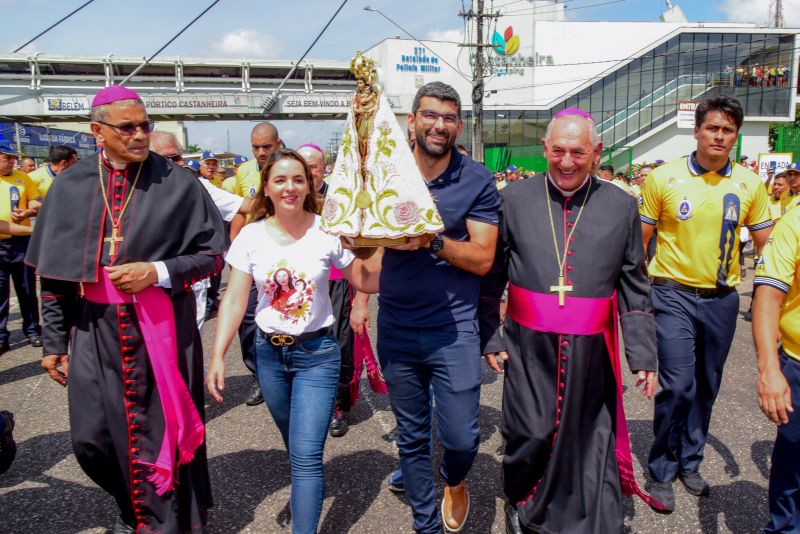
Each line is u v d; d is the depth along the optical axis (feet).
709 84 103.04
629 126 103.96
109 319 8.23
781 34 103.30
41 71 103.65
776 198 30.63
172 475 8.42
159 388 8.32
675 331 10.21
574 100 109.50
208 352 19.36
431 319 8.34
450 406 8.38
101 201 8.34
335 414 12.98
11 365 18.45
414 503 8.72
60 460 11.93
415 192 7.48
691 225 10.25
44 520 9.78
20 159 30.94
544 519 8.47
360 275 9.33
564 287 8.20
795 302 7.39
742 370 16.92
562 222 8.40
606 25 119.24
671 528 9.48
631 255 8.38
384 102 7.50
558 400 8.30
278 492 10.60
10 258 19.83
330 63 111.04
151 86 105.50
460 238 8.44
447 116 7.88
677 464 10.16
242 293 9.02
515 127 112.37
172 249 8.55
